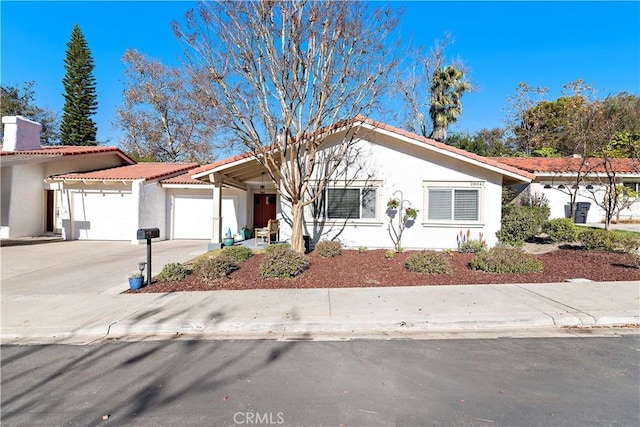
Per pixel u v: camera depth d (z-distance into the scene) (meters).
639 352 4.04
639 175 17.59
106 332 4.82
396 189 11.29
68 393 3.21
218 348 4.24
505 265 7.88
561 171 17.84
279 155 10.30
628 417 2.77
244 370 3.64
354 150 11.23
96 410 2.93
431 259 7.87
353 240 11.38
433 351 4.09
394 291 6.47
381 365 3.73
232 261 8.43
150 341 4.50
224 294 6.38
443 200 11.23
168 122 28.94
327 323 4.91
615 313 5.12
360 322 4.91
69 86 30.47
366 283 7.09
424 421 2.73
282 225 11.67
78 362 3.87
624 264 8.45
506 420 2.73
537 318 4.98
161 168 18.41
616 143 17.80
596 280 7.18
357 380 3.41
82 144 30.70
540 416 2.78
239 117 8.75
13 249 12.80
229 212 16.81
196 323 4.93
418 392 3.16
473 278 7.41
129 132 28.88
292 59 8.56
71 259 10.66
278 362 3.82
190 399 3.09
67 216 15.59
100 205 15.75
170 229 16.86
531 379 3.39
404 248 11.26
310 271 8.00
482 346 4.23
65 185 15.59
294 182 9.12
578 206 19.03
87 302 6.02
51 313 5.45
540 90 30.23
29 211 15.48
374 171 11.29
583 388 3.22
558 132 27.61
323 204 11.41
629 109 16.56
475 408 2.90
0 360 3.96
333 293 6.38
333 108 8.99
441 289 6.57
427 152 11.21
